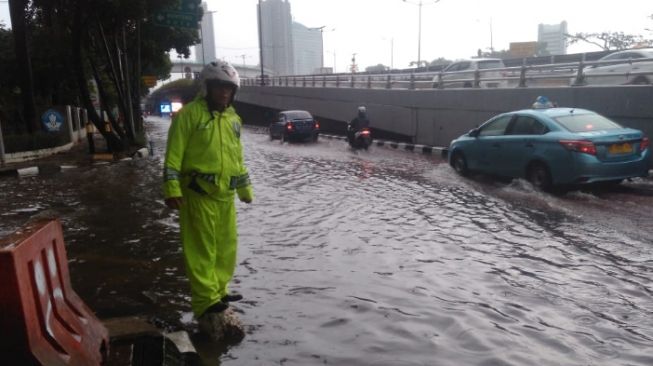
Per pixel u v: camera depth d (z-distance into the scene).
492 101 16.77
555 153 9.51
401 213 8.32
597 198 9.23
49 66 25.61
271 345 3.82
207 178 3.78
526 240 6.63
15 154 17.77
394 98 22.84
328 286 5.07
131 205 9.14
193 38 32.00
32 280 2.61
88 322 3.19
